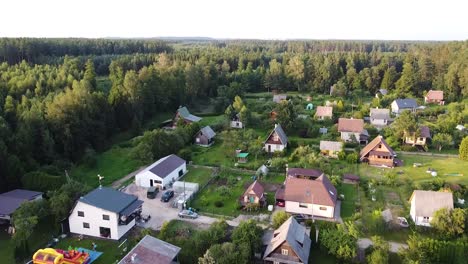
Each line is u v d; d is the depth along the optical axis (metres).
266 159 80.00
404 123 87.44
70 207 51.19
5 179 60.84
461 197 59.88
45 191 59.84
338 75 160.62
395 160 78.38
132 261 38.78
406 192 62.34
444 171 73.25
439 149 85.62
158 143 78.12
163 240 45.28
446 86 141.12
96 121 84.31
